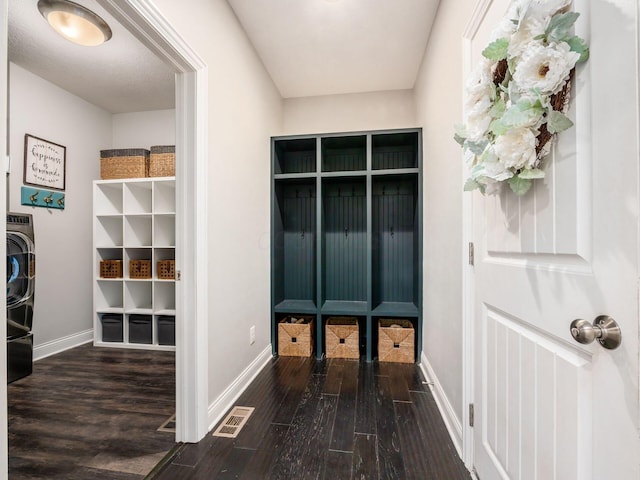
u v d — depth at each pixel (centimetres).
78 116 314
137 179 298
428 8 199
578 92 69
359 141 285
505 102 92
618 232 59
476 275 129
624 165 57
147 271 300
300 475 130
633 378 56
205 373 160
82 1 188
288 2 193
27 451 147
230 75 194
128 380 226
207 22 166
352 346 266
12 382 222
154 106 338
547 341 82
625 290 57
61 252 295
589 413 67
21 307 230
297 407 185
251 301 229
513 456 98
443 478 128
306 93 317
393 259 307
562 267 75
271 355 271
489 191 103
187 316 155
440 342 188
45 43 232
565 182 73
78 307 310
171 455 143
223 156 184
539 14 73
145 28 125
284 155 319
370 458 140
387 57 254
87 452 146
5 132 69
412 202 302
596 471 65
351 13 203
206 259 162
